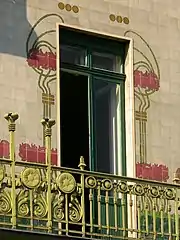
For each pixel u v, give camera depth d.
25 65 20.69
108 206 19.77
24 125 20.38
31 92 20.62
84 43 21.64
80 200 19.31
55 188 18.69
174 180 20.31
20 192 18.34
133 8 22.25
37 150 20.36
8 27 20.72
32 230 18.22
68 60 21.39
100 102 21.61
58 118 20.78
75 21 21.47
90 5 21.72
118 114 21.77
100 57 21.81
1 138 20.02
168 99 22.22
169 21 22.64
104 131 21.56
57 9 21.33
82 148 21.19
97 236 19.19
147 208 19.75
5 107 20.27
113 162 21.55
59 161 20.53
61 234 18.53
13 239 17.88
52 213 18.53
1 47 20.53
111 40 21.94
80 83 21.45
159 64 22.30
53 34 21.16
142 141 21.69
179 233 20.06
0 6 20.73
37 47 20.91
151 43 22.30
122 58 22.03
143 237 19.69
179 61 22.56
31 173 18.52
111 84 21.81
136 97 21.84
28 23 20.94
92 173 19.16
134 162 21.47
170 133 22.05
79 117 21.30
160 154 21.81
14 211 18.14
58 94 20.91
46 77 20.86
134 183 19.89
